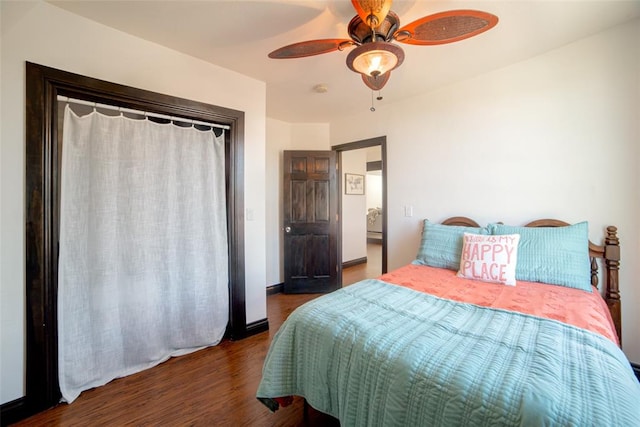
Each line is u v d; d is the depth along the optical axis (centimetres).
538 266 197
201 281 235
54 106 168
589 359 100
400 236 324
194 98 224
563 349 106
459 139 273
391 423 100
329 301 161
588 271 188
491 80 251
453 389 91
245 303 261
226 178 253
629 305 190
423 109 302
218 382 193
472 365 98
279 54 157
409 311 146
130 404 171
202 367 211
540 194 226
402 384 100
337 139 401
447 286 191
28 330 160
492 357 102
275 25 184
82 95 180
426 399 94
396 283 198
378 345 115
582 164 206
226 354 230
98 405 170
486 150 255
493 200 252
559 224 214
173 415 162
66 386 174
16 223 156
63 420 158
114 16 173
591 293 175
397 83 275
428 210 299
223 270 249
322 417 161
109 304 191
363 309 149
